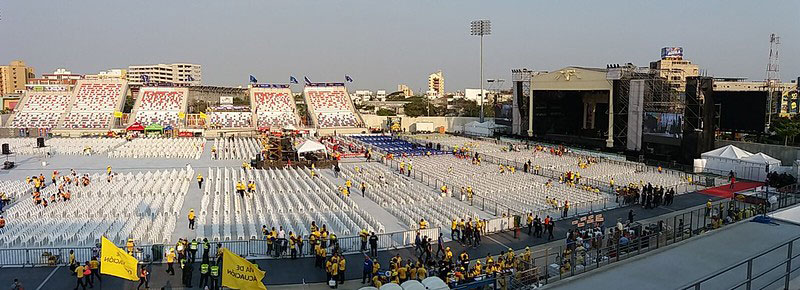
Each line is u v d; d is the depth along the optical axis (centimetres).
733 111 7481
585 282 1644
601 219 3691
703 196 5288
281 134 10712
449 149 9125
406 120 14038
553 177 6206
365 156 8131
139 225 3706
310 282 2878
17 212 4109
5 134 10869
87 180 5381
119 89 13300
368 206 4738
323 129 12700
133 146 8931
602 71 9075
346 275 2986
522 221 4138
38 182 5162
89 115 12300
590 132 11000
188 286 2752
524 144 9825
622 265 1777
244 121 13088
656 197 4775
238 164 7444
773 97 9731
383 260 3244
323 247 3142
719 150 6469
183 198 4812
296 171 6650
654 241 2631
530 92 10631
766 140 8050
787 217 2564
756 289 1431
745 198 4359
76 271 2669
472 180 5869
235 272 2191
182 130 11700
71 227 3659
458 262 2948
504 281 2342
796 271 1566
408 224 4059
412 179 6131
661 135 7769
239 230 3634
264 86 14662
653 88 8106
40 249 3034
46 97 12769
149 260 3092
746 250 1828
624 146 8669
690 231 2872
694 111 7219
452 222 3788
